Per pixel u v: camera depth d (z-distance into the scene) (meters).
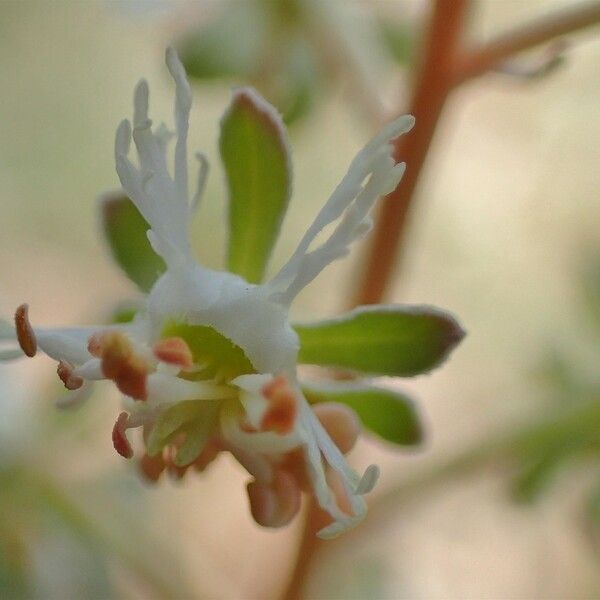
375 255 0.07
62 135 0.12
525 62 0.07
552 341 0.08
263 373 0.06
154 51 0.13
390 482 0.08
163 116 0.13
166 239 0.06
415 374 0.06
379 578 0.09
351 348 0.06
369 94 0.07
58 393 0.08
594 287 0.08
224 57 0.07
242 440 0.06
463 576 0.11
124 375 0.06
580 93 0.12
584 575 0.11
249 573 0.11
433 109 0.07
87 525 0.08
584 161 0.12
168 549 0.08
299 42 0.07
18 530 0.08
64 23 0.13
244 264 0.06
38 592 0.08
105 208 0.06
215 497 0.11
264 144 0.06
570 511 0.10
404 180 0.07
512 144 0.12
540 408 0.07
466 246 0.12
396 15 0.08
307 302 0.12
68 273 0.12
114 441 0.06
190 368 0.06
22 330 0.06
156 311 0.06
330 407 0.06
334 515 0.06
